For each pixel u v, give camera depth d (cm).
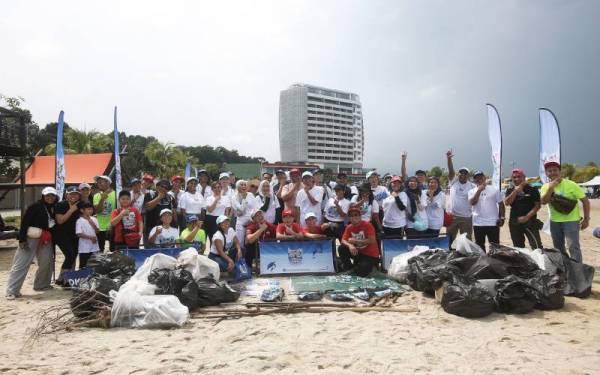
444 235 949
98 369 429
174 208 1045
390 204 957
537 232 835
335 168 16200
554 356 448
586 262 1012
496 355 453
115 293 617
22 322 606
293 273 888
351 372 415
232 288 751
